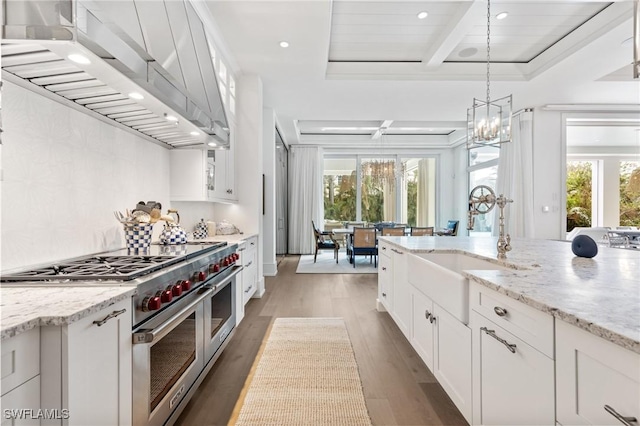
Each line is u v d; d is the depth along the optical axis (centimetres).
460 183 833
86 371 95
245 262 322
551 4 296
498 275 136
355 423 163
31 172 144
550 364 93
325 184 877
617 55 354
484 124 310
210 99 238
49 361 87
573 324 83
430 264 187
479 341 134
